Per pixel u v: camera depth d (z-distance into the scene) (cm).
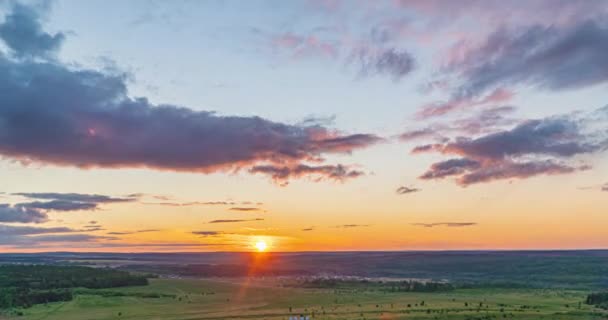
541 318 17925
